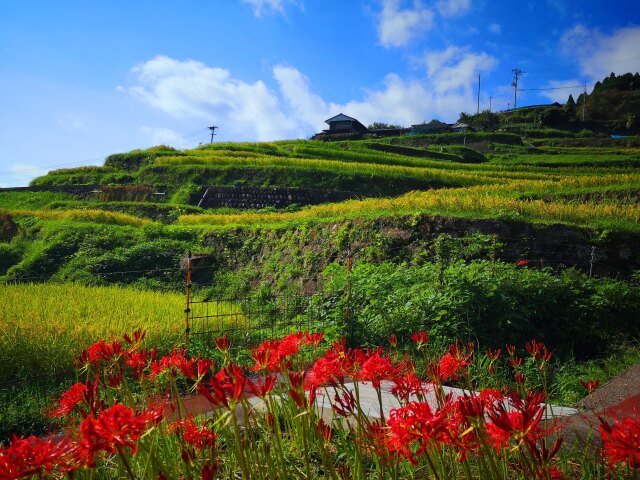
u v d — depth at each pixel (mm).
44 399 5012
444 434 1286
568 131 76000
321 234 16500
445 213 14266
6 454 1102
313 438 2383
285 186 34219
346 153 45438
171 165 38844
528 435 1282
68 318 7957
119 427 1157
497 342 7445
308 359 5398
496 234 12844
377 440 1625
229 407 1384
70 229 22562
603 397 4375
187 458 1701
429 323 7664
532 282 8852
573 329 8180
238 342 7445
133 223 25016
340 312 8055
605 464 2074
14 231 24156
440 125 72188
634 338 7953
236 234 20844
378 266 12117
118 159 45031
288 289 15094
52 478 1623
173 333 7363
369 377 1725
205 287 18266
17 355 6039
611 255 12211
